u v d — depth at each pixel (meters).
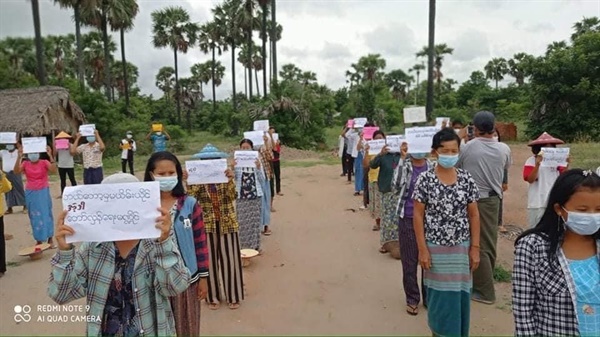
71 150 10.89
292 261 6.46
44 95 22.25
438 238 3.56
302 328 4.27
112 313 2.52
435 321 3.63
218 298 4.88
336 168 17.84
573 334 2.13
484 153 4.66
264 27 34.78
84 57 44.47
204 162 4.64
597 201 2.10
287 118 26.59
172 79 65.19
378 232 7.99
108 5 31.58
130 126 28.41
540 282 2.22
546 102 23.89
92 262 2.47
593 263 2.18
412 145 4.67
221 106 55.47
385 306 4.83
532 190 5.64
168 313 2.63
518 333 2.22
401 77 67.31
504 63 60.31
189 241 3.30
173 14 44.34
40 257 7.02
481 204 4.75
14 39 35.81
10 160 10.17
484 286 4.85
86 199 2.40
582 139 21.88
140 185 2.43
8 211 10.48
